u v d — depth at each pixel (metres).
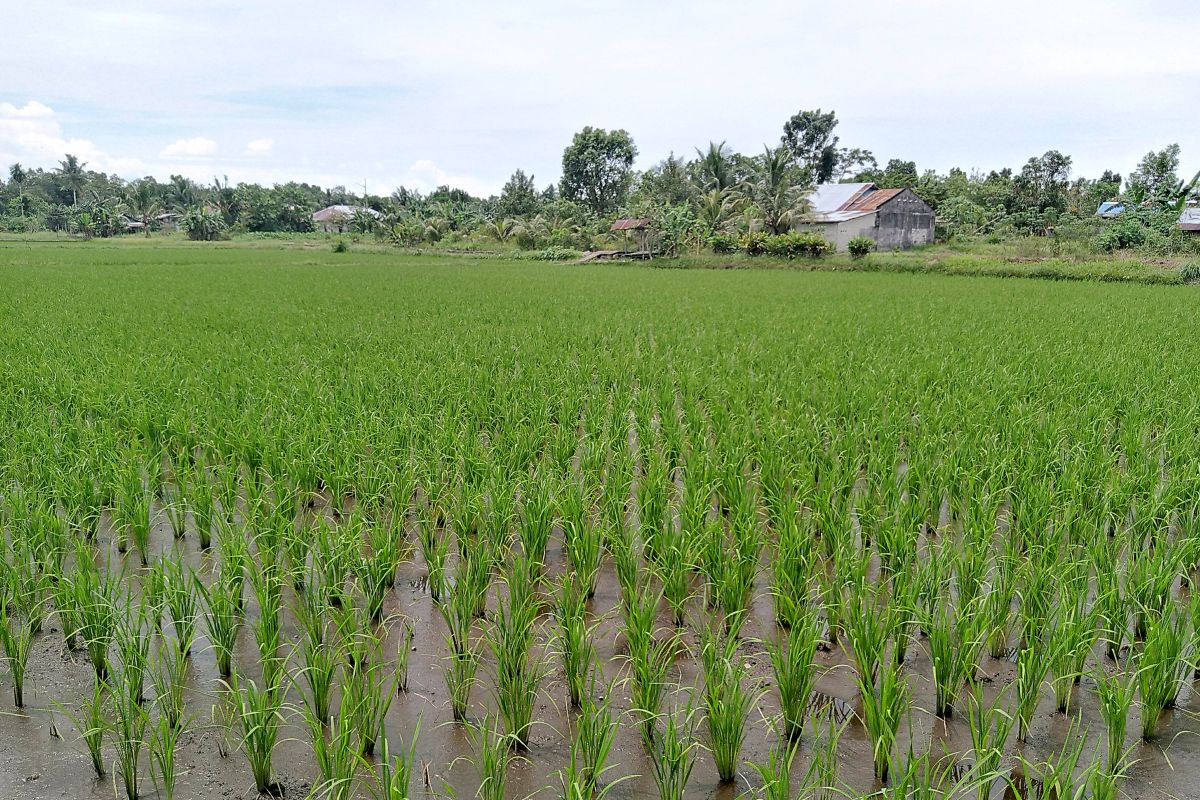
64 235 80.44
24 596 5.17
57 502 6.47
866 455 7.59
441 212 73.38
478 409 9.34
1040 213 57.97
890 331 16.11
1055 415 8.79
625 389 10.08
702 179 59.84
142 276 31.83
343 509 7.10
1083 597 4.85
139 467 7.17
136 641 4.42
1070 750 4.17
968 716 4.41
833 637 5.19
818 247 44.72
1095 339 14.79
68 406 9.40
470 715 4.46
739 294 25.42
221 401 9.48
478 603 5.44
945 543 5.73
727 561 5.45
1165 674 4.20
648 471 7.31
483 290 26.48
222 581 5.09
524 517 6.15
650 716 4.06
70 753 4.14
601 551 6.22
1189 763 4.08
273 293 24.52
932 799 3.52
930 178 63.66
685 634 5.25
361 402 9.32
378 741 4.18
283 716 4.43
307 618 4.86
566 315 18.97
